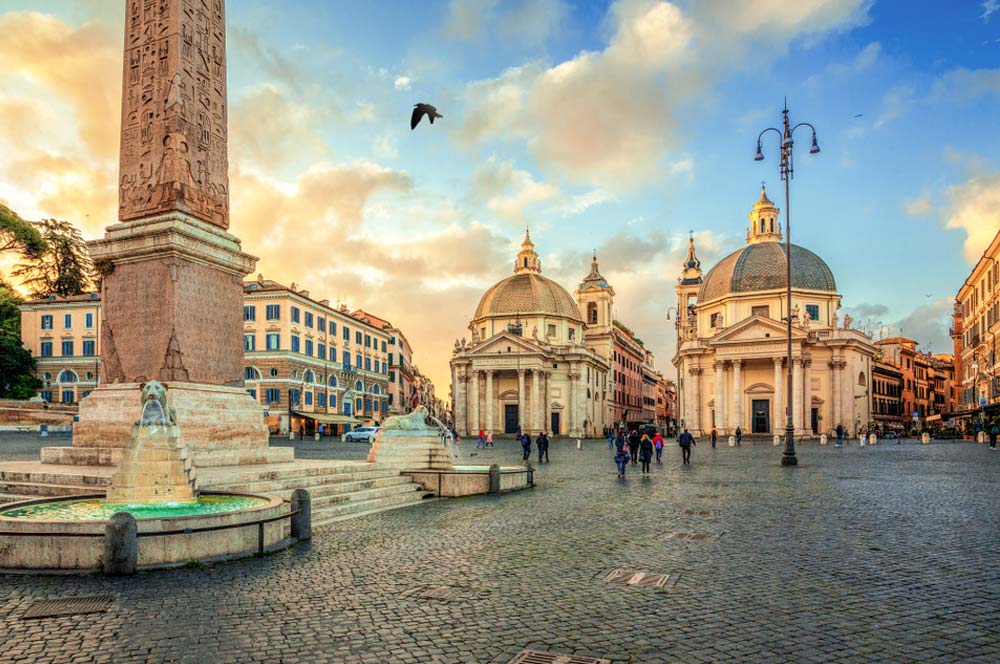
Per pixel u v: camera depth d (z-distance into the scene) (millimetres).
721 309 71562
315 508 14062
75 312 65188
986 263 55094
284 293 61188
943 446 44125
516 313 83062
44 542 8828
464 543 10914
